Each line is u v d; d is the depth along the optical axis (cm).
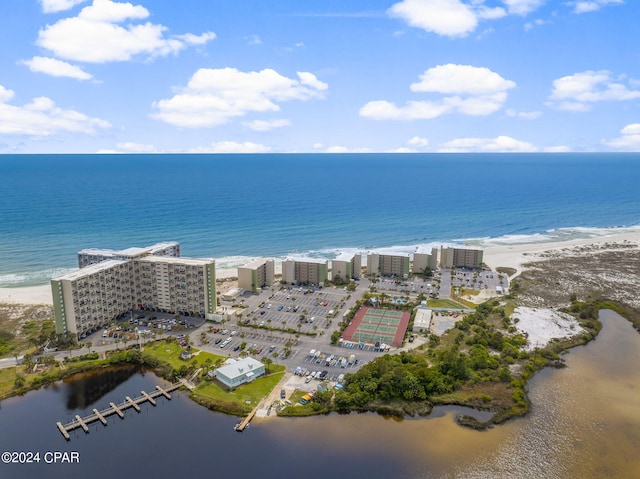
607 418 14125
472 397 14888
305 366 16875
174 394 15262
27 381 15700
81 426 13400
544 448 12675
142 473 11438
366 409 14325
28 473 11419
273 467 11675
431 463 11950
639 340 19850
